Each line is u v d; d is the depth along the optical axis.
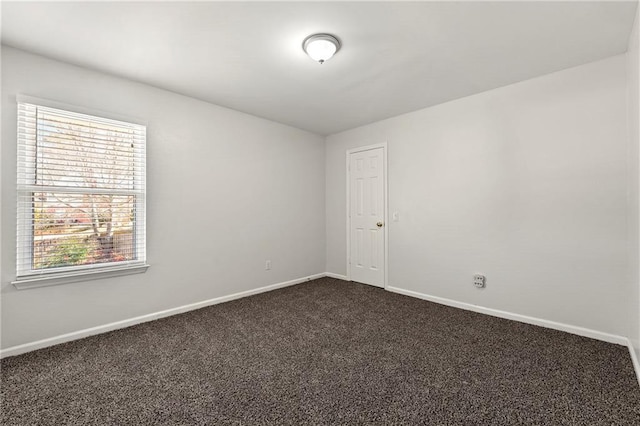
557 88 2.66
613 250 2.41
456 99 3.31
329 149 4.79
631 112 2.19
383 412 1.60
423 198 3.62
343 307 3.34
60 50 2.28
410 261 3.77
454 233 3.35
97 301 2.63
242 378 1.93
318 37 2.11
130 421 1.54
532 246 2.81
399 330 2.70
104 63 2.48
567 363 2.09
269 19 1.93
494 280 3.05
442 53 2.36
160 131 3.01
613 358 2.15
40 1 1.72
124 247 2.80
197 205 3.30
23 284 2.25
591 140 2.50
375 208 4.19
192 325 2.82
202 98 3.27
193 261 3.27
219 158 3.49
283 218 4.21
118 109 2.73
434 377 1.93
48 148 2.39
